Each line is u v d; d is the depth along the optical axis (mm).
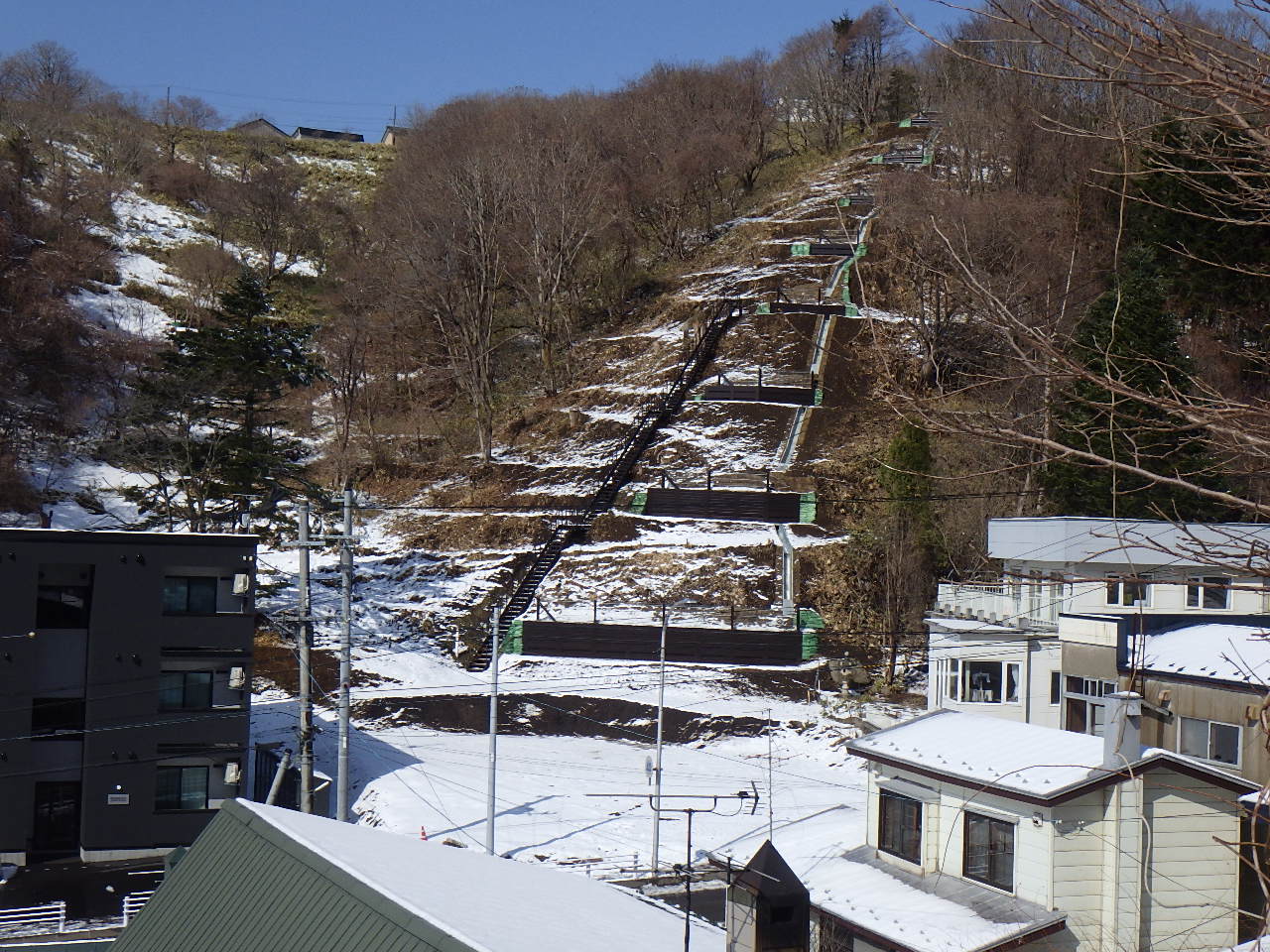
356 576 50469
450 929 9625
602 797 30750
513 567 49000
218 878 11891
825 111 101812
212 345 45156
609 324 76375
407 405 70062
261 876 11438
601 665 41062
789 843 20797
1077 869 15250
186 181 95812
